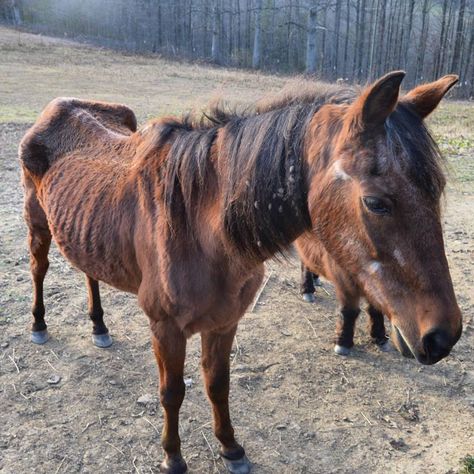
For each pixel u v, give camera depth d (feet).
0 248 17.70
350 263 6.29
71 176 10.51
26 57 78.23
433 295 5.76
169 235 8.04
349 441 10.30
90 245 9.78
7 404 10.91
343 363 12.68
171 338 8.56
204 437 10.33
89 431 10.34
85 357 12.53
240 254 7.53
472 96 75.92
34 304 12.79
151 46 118.52
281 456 9.91
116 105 13.25
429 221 5.72
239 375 12.07
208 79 69.46
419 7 112.57
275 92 7.84
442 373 12.39
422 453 10.02
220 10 121.29
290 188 6.78
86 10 140.26
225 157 7.46
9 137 31.91
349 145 6.02
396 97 5.69
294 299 15.62
